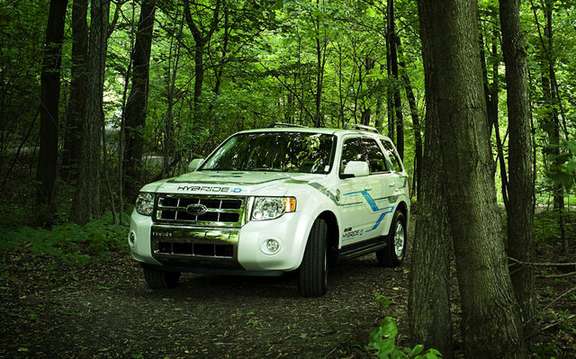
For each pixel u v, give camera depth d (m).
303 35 17.00
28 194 12.66
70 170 15.04
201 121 13.88
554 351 4.19
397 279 7.64
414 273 4.07
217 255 6.02
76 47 13.35
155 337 4.96
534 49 10.04
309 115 17.61
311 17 15.67
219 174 6.86
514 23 4.75
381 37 17.80
